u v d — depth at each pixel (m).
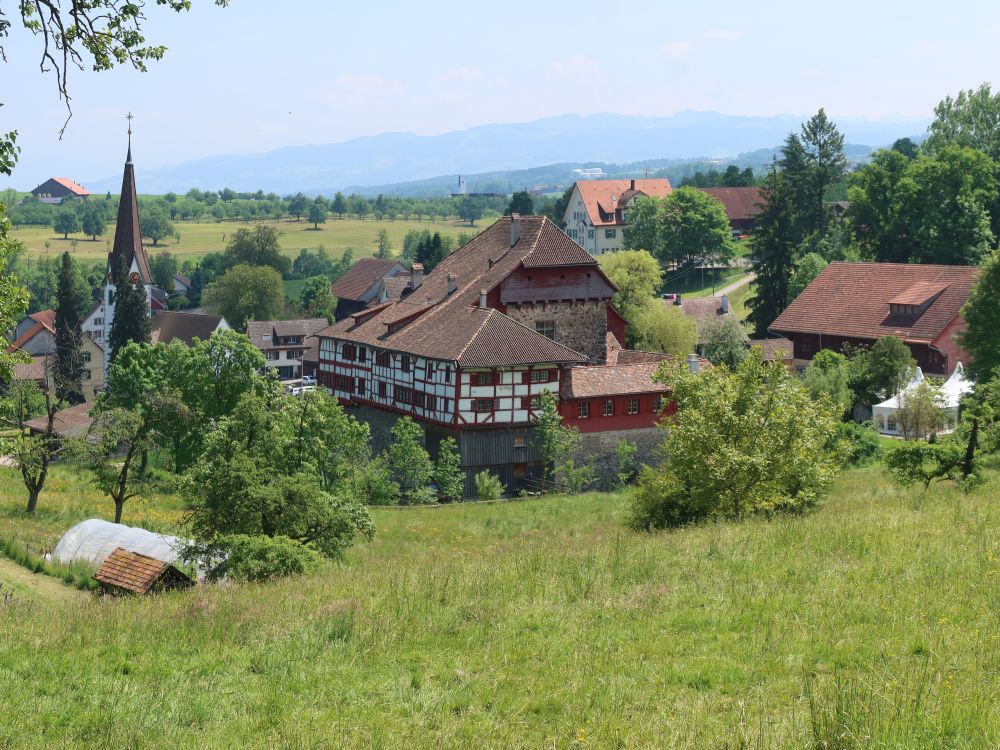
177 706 16.59
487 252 88.25
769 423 36.84
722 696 16.17
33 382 57.66
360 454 65.50
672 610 21.30
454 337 74.69
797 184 161.00
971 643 17.42
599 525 48.03
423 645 20.12
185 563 35.50
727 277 176.62
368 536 37.22
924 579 22.08
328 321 195.50
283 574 31.80
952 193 122.19
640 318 102.06
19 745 14.80
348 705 16.67
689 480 37.94
